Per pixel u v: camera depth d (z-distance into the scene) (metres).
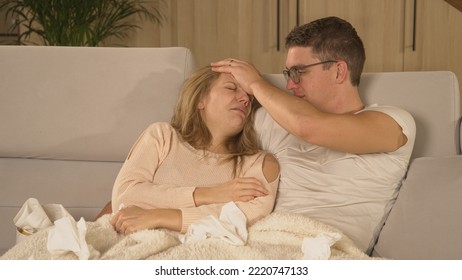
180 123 1.91
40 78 2.09
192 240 1.50
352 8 4.17
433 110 1.91
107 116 2.07
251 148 1.86
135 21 4.35
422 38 4.18
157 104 2.05
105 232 1.57
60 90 2.08
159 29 4.34
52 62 2.10
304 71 1.86
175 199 1.71
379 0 4.16
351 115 1.67
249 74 1.80
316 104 1.87
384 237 1.66
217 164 1.81
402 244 1.57
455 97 1.92
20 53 2.12
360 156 1.74
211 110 1.83
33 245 1.46
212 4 4.27
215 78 1.85
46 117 2.09
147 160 1.80
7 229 2.04
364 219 1.71
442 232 1.49
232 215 1.55
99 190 2.06
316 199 1.72
